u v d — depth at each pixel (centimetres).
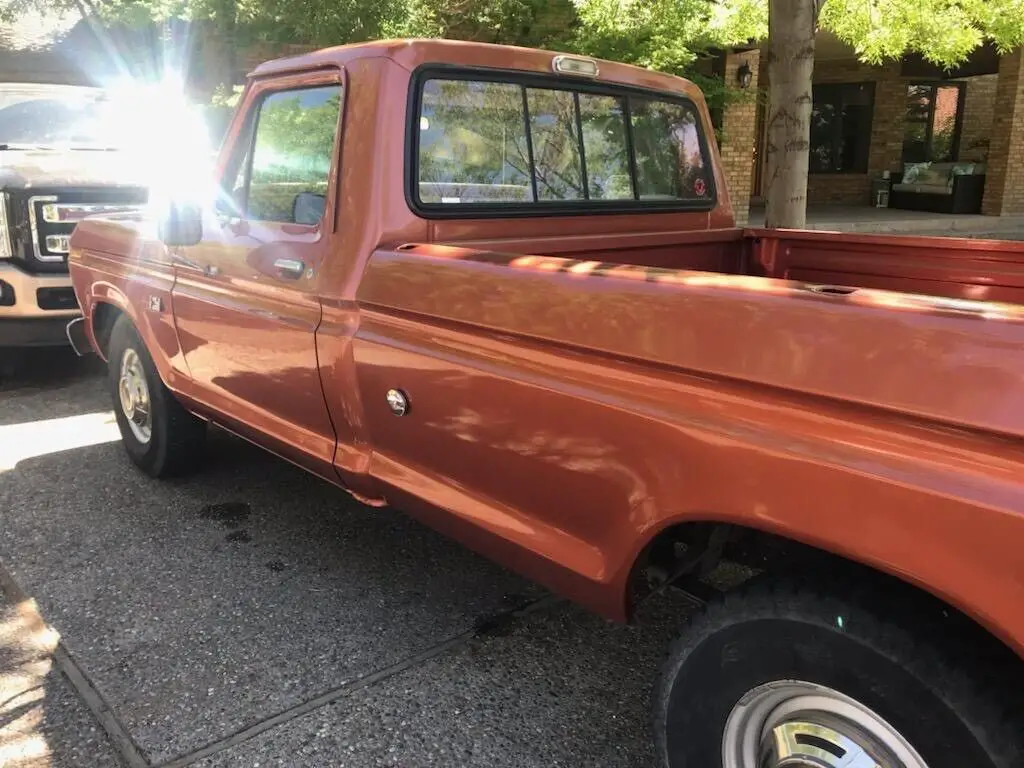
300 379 328
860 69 2028
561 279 232
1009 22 773
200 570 394
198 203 381
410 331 279
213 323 375
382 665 326
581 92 367
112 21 1002
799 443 185
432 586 382
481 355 255
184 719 294
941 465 166
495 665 327
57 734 286
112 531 431
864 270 398
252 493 477
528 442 244
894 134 2055
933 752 177
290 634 344
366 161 299
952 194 1844
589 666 328
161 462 477
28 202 630
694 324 203
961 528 162
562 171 365
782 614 195
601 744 286
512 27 977
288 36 883
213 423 423
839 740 193
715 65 1382
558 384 233
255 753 279
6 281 628
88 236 498
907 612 182
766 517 191
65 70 1459
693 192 434
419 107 306
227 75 1086
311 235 320
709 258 423
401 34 878
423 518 296
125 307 455
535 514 254
